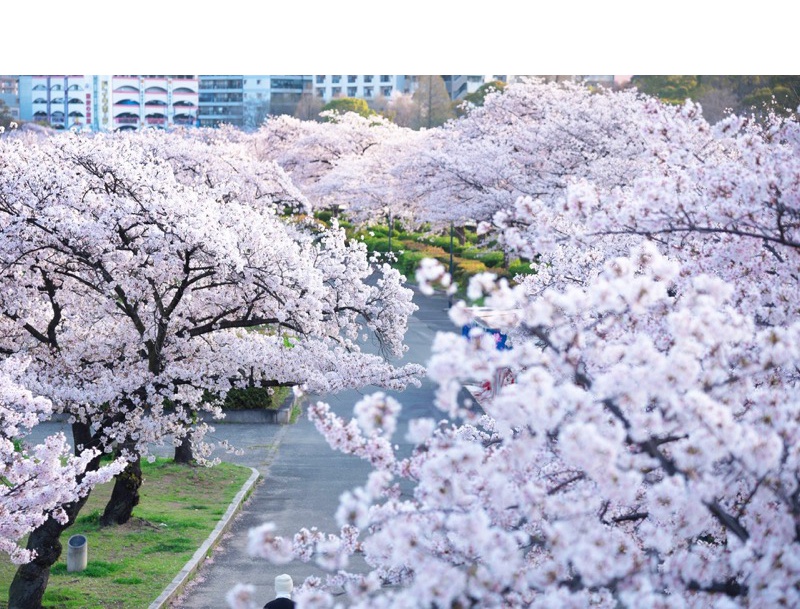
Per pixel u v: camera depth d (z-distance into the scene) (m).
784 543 5.60
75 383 15.73
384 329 18.25
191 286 16.72
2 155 15.37
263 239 15.83
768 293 8.23
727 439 5.15
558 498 5.56
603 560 5.16
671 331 5.85
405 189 46.53
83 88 199.50
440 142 50.97
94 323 17.27
